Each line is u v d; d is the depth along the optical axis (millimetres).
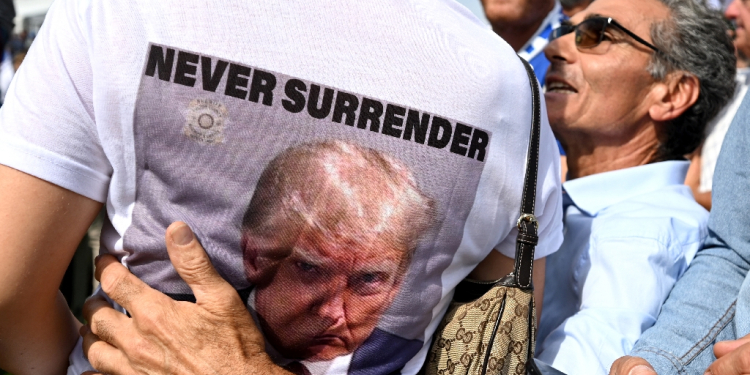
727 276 1466
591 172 2012
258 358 1021
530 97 1066
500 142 1019
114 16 929
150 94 922
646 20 1841
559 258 1781
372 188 972
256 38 932
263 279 1002
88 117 946
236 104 932
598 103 1891
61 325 1131
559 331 1514
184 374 1010
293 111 939
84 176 974
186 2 931
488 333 1111
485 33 1043
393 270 1004
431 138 972
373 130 959
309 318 1020
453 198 1000
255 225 971
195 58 922
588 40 1897
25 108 954
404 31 971
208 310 986
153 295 1024
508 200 1056
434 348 1146
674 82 1854
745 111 1430
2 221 952
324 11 951
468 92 982
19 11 8031
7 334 1039
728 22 1956
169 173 955
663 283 1558
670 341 1395
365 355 1040
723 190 1480
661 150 1939
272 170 952
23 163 943
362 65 953
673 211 1706
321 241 981
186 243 963
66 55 939
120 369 1053
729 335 1400
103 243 1077
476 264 1114
